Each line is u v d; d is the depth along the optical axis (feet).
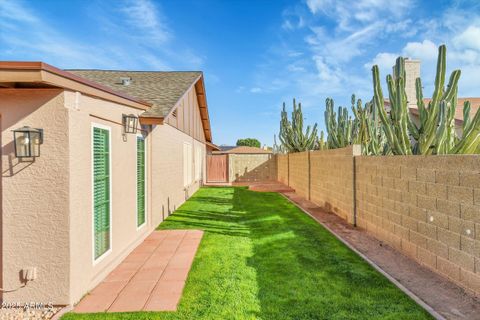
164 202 32.58
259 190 60.80
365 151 39.42
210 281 16.37
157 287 15.80
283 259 19.69
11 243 13.65
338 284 15.84
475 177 14.34
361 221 28.50
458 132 43.70
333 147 47.52
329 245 22.72
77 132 14.49
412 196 19.74
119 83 38.01
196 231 27.30
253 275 17.13
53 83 12.49
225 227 28.86
